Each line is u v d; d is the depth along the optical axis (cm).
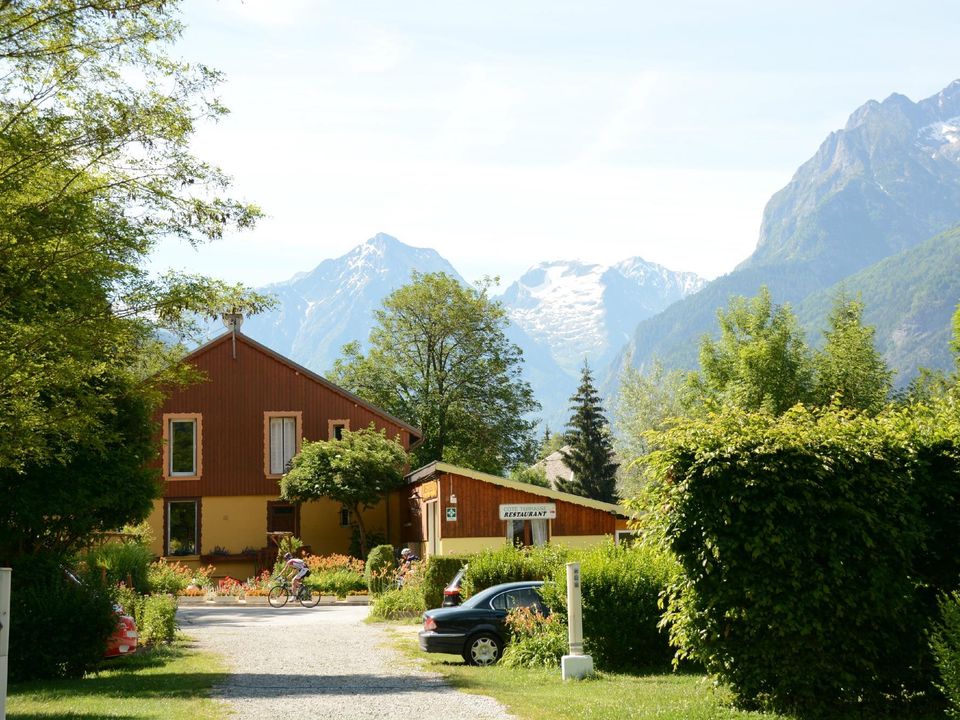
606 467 8512
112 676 1703
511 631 1878
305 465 4247
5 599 1124
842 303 5000
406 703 1353
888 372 4497
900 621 1211
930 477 1239
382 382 6091
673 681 1531
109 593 1833
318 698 1415
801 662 1206
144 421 2244
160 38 1505
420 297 6088
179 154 1567
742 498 1209
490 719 1205
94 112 1496
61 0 1439
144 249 1571
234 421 4694
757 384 4453
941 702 1202
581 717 1194
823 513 1213
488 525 3556
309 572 3878
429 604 2778
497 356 6181
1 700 1113
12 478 2066
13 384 1527
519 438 6194
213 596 3678
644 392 7150
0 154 1427
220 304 1714
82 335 1537
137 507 2298
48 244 1476
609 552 1864
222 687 1556
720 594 1211
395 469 4334
